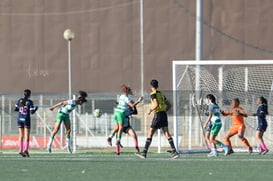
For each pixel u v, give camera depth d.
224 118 93.56
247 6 179.12
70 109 80.06
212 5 179.75
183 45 179.38
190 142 88.88
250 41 179.00
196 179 45.75
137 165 57.12
